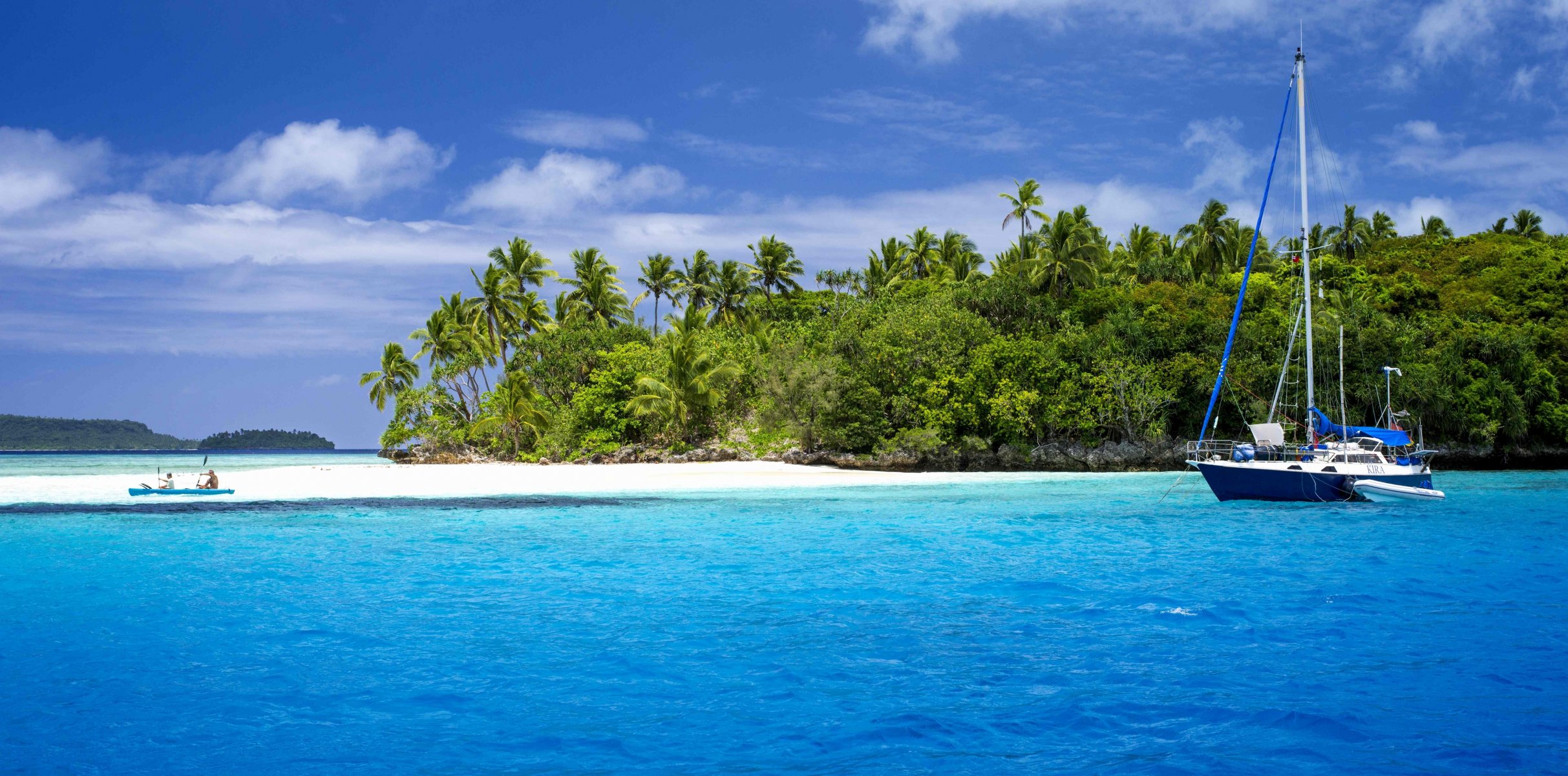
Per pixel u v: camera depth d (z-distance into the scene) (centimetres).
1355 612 1374
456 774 757
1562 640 1193
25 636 1228
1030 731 857
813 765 773
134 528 2523
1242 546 2164
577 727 870
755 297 8900
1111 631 1255
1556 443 6231
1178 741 827
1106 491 4059
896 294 7894
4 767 769
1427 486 3253
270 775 754
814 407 6025
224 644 1187
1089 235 7425
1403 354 5953
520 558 1961
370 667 1081
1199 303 6744
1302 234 3488
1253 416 5759
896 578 1695
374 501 3428
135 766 773
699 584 1633
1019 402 5744
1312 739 830
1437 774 748
